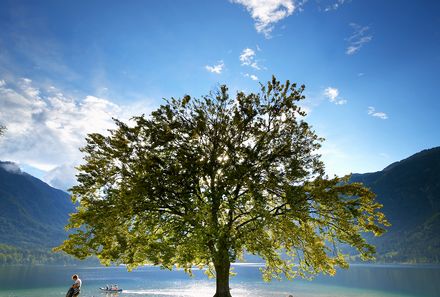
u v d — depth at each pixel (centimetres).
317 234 2038
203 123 1925
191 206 1727
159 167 1842
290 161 1905
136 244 1686
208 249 1697
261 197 1755
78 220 1823
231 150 1902
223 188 1841
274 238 1989
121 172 1816
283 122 2045
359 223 1825
